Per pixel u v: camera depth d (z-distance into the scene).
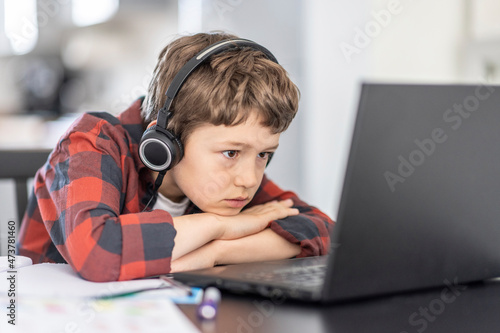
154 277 0.83
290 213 1.09
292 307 0.68
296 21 3.25
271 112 0.94
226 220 0.97
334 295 0.66
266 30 3.24
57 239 0.97
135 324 0.58
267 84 0.96
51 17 2.88
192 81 0.95
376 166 0.64
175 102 0.96
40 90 2.88
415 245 0.70
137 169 1.09
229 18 3.19
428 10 2.55
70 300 0.66
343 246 0.64
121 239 0.84
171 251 0.86
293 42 3.26
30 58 2.87
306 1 3.17
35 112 2.88
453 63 2.48
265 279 0.73
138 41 3.01
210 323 0.61
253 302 0.70
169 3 3.07
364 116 0.62
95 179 0.95
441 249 0.73
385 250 0.67
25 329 0.57
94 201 0.90
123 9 2.97
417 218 0.69
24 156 1.29
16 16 2.83
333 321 0.63
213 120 0.93
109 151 1.02
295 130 3.25
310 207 1.24
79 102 2.94
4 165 1.27
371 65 2.79
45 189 1.05
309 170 3.20
